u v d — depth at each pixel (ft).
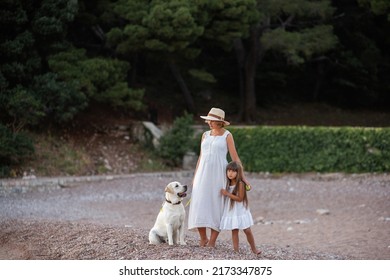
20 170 67.87
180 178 73.56
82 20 86.28
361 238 37.78
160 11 77.00
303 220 46.85
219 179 28.43
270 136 79.20
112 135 83.66
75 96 74.33
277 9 90.68
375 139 71.87
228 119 104.42
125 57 95.09
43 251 29.89
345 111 119.14
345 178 71.20
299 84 123.75
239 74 107.14
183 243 28.66
